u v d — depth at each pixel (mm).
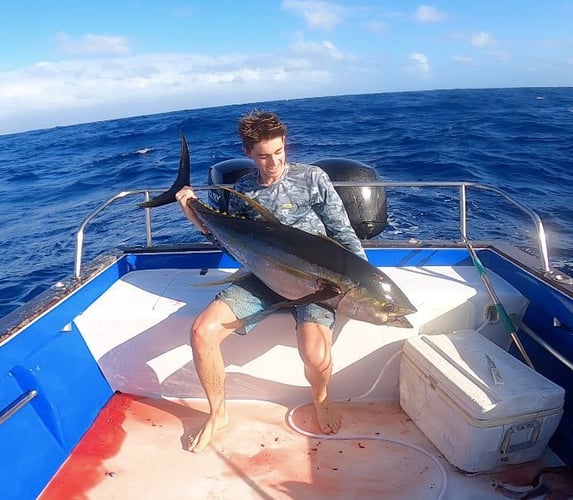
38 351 2488
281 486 2316
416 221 7645
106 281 3158
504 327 2932
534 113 24578
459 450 2316
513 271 2943
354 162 4180
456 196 9031
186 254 3477
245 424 2760
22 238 8992
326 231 2816
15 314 2424
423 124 21719
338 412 2854
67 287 2766
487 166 12250
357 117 26547
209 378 2547
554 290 2494
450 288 2967
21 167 20125
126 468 2434
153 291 3131
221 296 2627
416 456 2486
